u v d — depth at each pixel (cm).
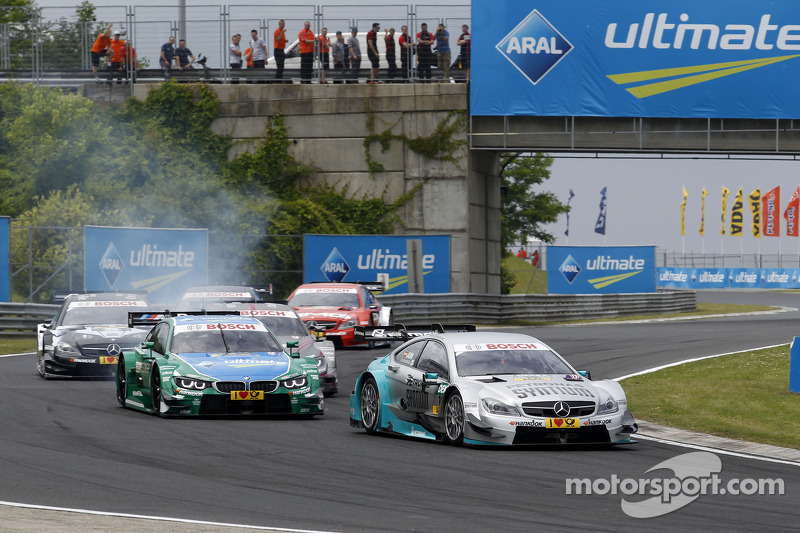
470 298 12900
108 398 6106
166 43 14762
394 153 14062
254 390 5144
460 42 14262
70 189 13825
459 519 2962
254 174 14338
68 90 15125
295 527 2827
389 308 9994
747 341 9706
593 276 16538
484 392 4356
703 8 13188
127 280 10569
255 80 14612
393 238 12412
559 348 9169
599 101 13238
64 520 2847
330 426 5106
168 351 5406
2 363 8169
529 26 13238
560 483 3566
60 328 7300
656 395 6228
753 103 13212
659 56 13225
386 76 14338
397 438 4738
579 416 4306
